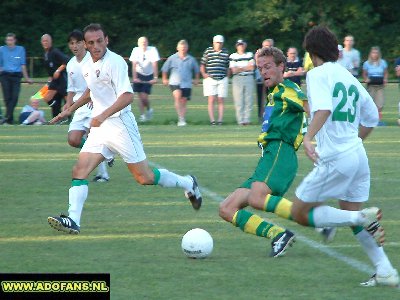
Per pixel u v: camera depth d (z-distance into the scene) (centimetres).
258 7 8675
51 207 1858
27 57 8075
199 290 1163
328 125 1157
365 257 1380
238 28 8800
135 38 9006
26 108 4038
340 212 1182
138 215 1766
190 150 3017
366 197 1212
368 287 1185
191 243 1360
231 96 6253
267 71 1362
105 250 1427
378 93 4166
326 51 1157
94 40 1545
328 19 8631
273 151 1356
